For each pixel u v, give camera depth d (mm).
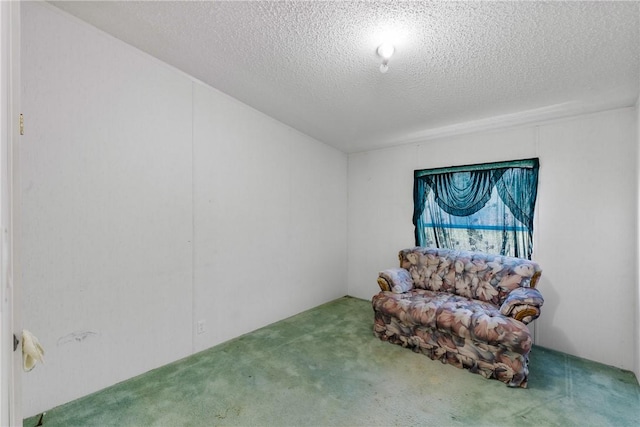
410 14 1537
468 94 2312
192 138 2453
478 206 3047
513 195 2828
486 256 2809
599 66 1833
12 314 653
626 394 1954
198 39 1929
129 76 2076
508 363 2047
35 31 1696
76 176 1854
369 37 1753
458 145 3219
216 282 2648
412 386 2031
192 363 2324
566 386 2045
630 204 2299
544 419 1715
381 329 2754
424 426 1664
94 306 1941
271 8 1590
